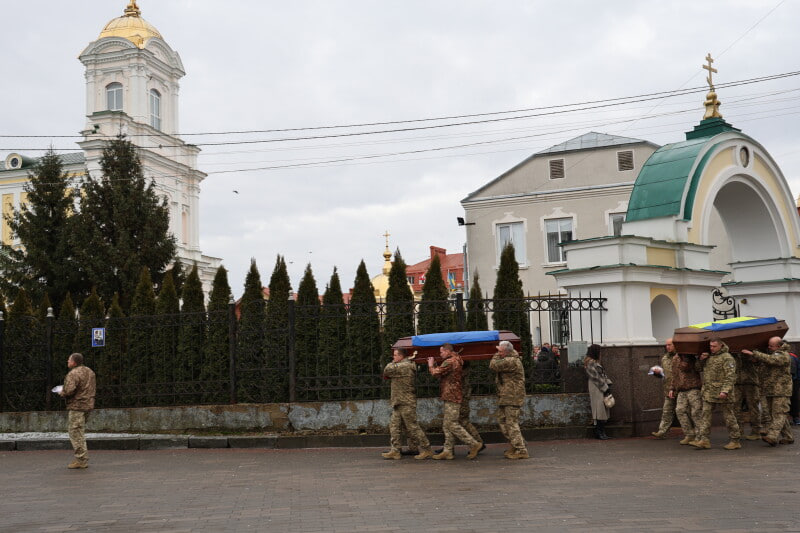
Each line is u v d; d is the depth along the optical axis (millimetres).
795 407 15773
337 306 14664
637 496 8062
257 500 8500
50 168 33094
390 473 10273
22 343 16438
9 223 33062
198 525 7273
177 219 53406
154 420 14828
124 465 11875
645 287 14508
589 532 6477
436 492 8625
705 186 16062
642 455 11492
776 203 17578
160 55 53219
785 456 11070
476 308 15391
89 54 50812
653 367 13641
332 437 13664
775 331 12586
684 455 11398
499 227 36812
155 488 9547
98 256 30062
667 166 16125
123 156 32469
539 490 8570
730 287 18359
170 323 15914
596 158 35812
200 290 17250
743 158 17047
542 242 35969
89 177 32031
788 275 17578
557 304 14125
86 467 11680
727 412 12039
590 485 8836
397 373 11664
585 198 35594
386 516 7391
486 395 14117
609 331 14266
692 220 15578
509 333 12078
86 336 16484
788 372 12273
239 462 11906
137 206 31531
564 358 14430
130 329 16125
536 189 36469
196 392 15219
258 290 16781
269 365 14945
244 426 14359
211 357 15750
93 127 48062
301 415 14180
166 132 53625
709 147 16031
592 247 14570
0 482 10414
